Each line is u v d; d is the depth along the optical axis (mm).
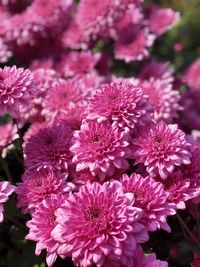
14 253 445
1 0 693
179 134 344
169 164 333
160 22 641
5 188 334
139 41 600
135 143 343
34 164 362
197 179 345
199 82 685
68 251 286
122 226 288
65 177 352
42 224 319
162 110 458
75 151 339
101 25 581
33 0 705
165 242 401
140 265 309
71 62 601
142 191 320
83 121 354
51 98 427
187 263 382
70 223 289
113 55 691
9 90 350
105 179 344
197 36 830
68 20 678
